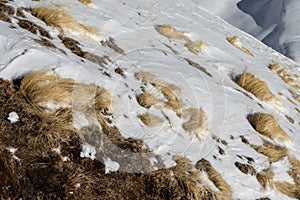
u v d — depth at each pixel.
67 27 4.95
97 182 3.17
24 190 2.81
